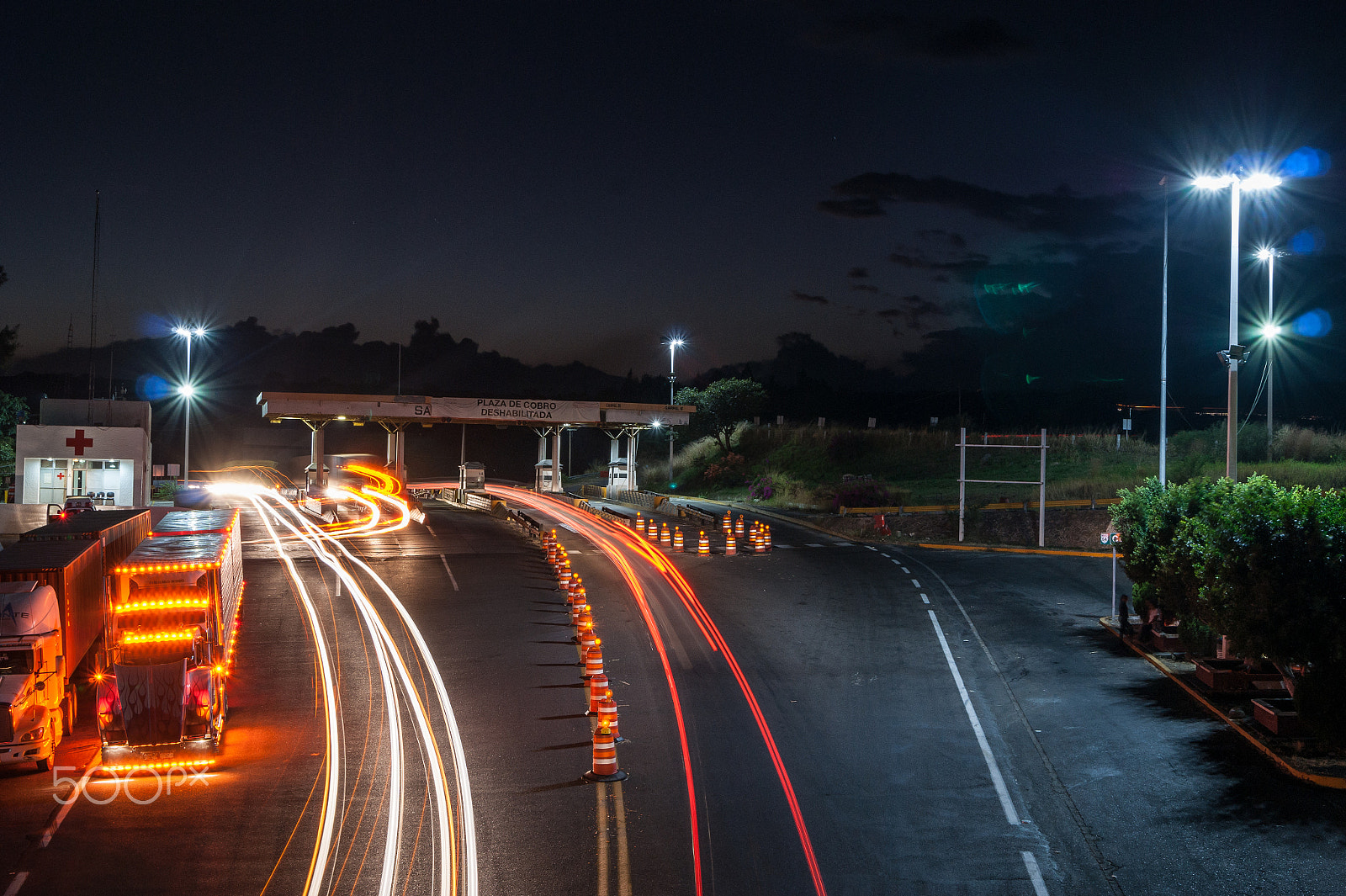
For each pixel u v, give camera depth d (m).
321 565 34.59
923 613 26.42
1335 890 10.81
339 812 12.94
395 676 20.11
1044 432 41.47
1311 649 14.27
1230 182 20.19
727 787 13.94
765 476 70.31
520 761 15.01
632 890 10.68
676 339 73.81
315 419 57.78
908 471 66.00
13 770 14.73
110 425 53.03
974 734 16.47
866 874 11.16
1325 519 14.62
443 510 58.03
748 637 23.67
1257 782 14.09
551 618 25.73
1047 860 11.62
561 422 64.06
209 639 15.71
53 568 16.50
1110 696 18.73
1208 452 54.69
